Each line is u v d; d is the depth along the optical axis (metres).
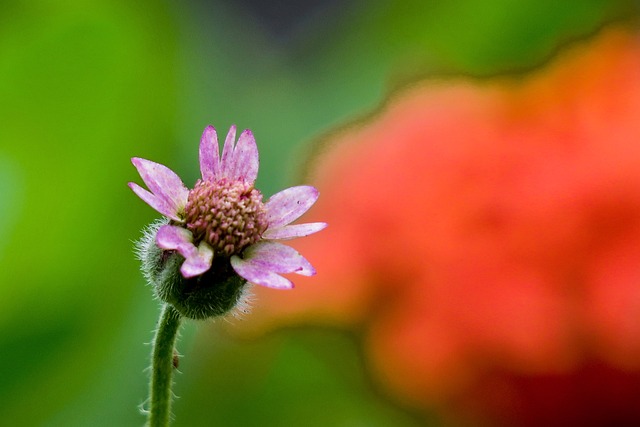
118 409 0.30
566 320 0.26
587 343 0.26
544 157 0.27
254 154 0.23
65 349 0.30
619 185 0.26
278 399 0.30
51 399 0.30
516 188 0.26
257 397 0.30
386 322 0.27
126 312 0.30
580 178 0.26
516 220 0.26
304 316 0.28
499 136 0.27
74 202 0.30
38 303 0.30
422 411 0.27
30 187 0.30
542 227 0.26
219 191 0.23
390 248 0.27
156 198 0.23
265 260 0.23
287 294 0.28
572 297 0.26
